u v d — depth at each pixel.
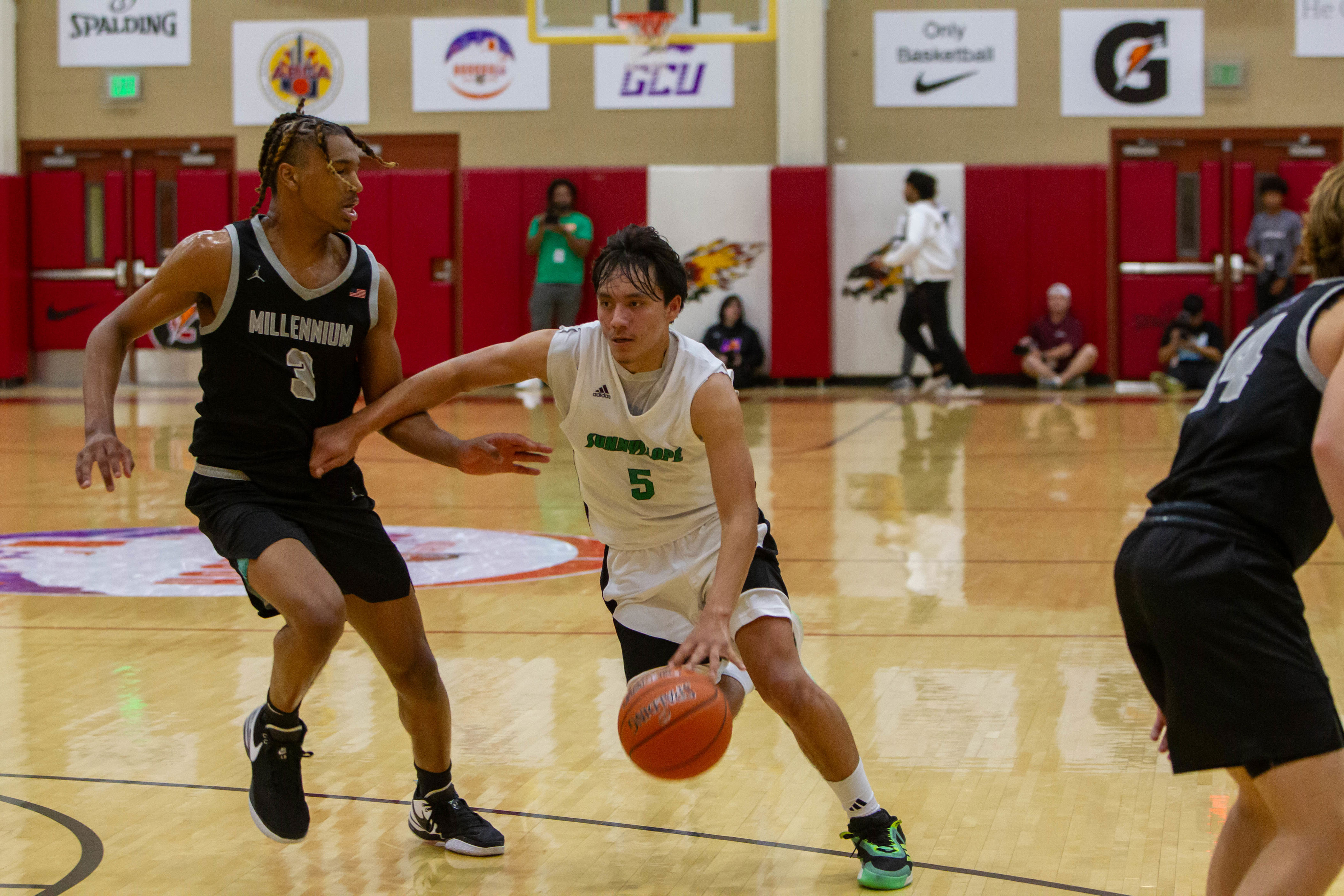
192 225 20.16
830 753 3.40
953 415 15.82
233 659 5.71
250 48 19.95
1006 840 3.69
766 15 18.17
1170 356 18.64
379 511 9.80
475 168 19.73
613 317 3.27
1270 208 18.56
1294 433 2.67
